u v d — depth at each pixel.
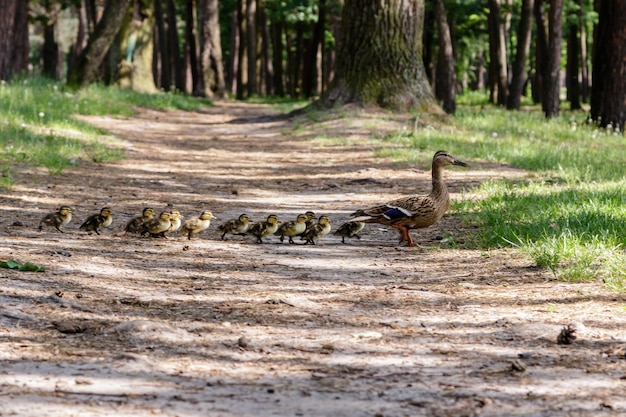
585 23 63.50
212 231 15.43
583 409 6.17
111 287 10.28
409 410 6.14
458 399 6.39
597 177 21.69
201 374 6.99
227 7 83.25
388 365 7.35
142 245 13.60
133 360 7.29
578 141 33.16
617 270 10.73
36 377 6.72
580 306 9.45
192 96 69.06
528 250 12.45
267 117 40.59
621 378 6.90
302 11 66.88
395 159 26.59
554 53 43.97
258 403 6.25
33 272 10.73
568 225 13.48
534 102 71.31
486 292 10.36
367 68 36.56
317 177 23.81
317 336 8.34
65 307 9.05
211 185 22.05
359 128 33.66
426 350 7.85
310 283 11.08
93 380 6.70
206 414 5.97
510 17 73.50
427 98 36.62
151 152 28.75
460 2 61.22
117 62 59.22
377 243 14.53
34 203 17.44
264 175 24.30
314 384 6.78
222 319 8.97
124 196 19.34
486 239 13.82
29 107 33.72
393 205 14.15
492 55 62.31
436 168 14.21
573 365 7.29
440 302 9.88
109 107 42.16
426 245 14.15
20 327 8.21
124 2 47.12
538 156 26.20
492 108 59.62
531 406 6.24
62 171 22.41
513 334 8.36
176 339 8.06
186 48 79.56
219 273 11.60
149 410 6.02
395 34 36.41
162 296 10.00
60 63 93.19
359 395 6.48
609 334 8.30
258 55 82.88
